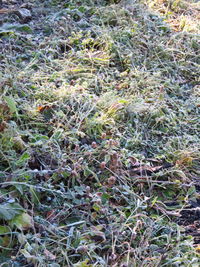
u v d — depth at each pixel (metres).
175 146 0.99
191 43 1.38
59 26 1.35
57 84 1.10
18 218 0.72
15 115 0.95
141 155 0.93
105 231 0.75
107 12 1.45
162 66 1.29
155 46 1.33
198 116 1.10
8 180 0.77
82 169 0.85
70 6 1.49
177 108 1.12
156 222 0.79
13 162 0.82
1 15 1.40
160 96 1.11
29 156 0.81
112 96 1.06
